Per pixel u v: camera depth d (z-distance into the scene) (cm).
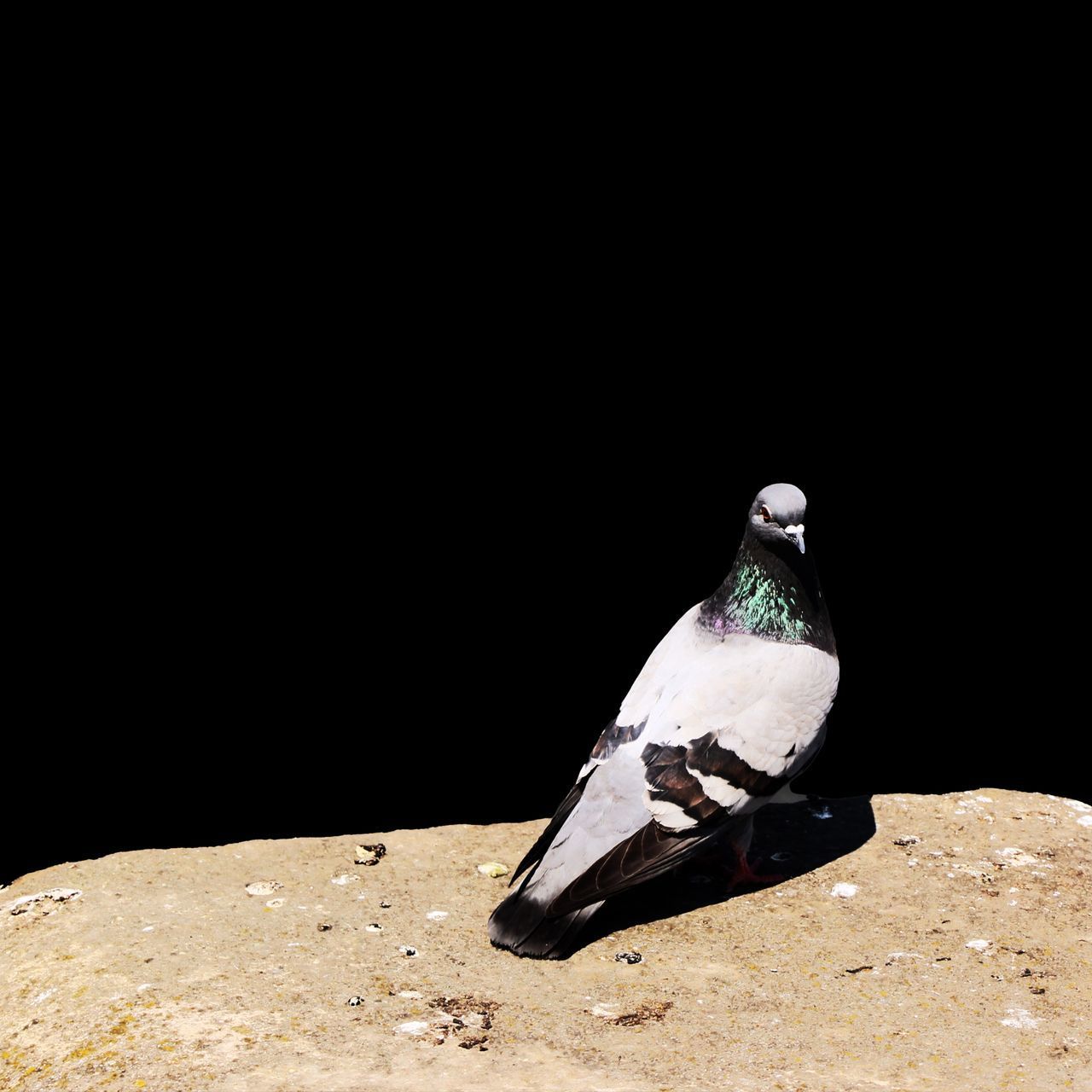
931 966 243
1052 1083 231
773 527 251
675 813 245
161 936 246
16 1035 237
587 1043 234
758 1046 234
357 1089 229
